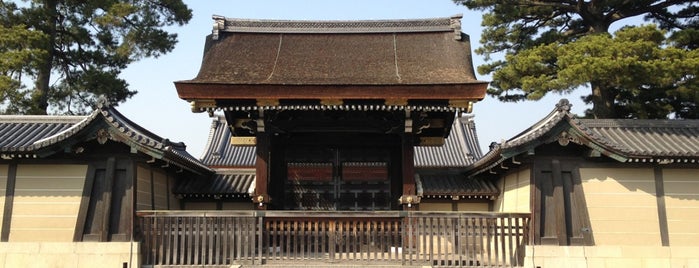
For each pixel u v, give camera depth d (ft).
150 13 91.15
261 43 61.52
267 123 53.57
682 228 47.32
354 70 56.03
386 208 59.57
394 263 45.60
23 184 47.88
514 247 47.03
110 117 45.32
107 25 86.74
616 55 62.69
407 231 46.70
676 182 48.01
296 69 56.34
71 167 47.91
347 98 50.19
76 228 46.68
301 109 52.03
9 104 77.87
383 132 56.03
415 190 57.88
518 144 45.50
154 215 46.73
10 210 47.44
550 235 46.29
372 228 50.34
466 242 45.52
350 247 48.26
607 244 46.73
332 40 62.39
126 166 47.44
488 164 55.93
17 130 53.72
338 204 59.77
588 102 86.02
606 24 83.51
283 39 62.44
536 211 46.47
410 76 54.24
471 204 63.87
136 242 45.85
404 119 53.62
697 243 47.06
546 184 47.29
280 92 50.16
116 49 90.17
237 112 56.39
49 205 47.44
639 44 60.95
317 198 59.93
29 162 48.11
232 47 60.34
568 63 64.69
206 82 50.14
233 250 45.85
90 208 47.06
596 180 47.62
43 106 84.94
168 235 46.34
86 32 87.51
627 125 54.95
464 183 64.28
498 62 84.48
